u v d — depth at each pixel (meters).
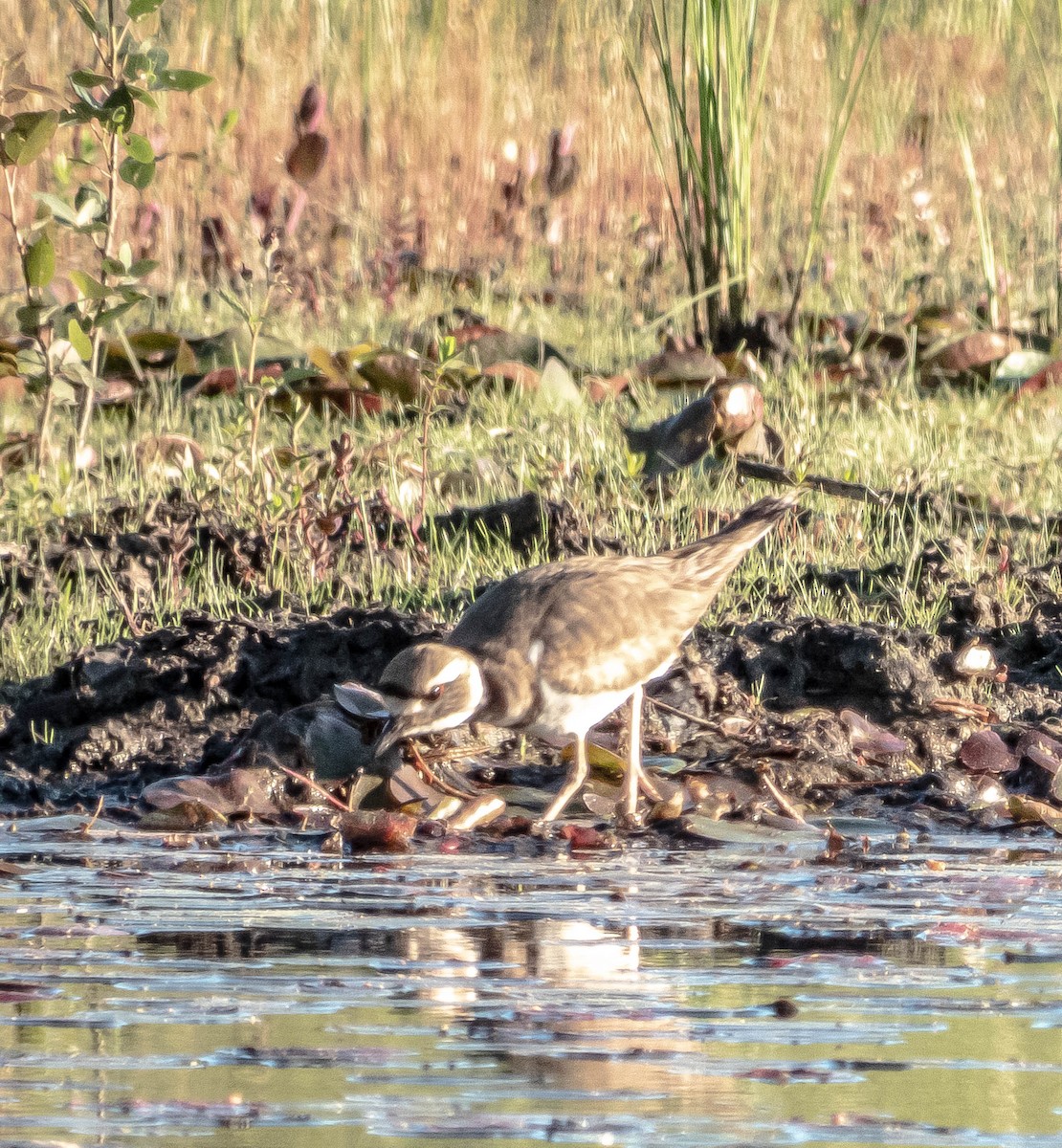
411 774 9.32
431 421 16.22
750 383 16.45
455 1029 5.19
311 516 12.68
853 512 13.95
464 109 25.73
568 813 9.30
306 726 9.66
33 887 7.50
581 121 25.33
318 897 7.28
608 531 13.32
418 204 24.44
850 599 12.13
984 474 15.47
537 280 23.72
